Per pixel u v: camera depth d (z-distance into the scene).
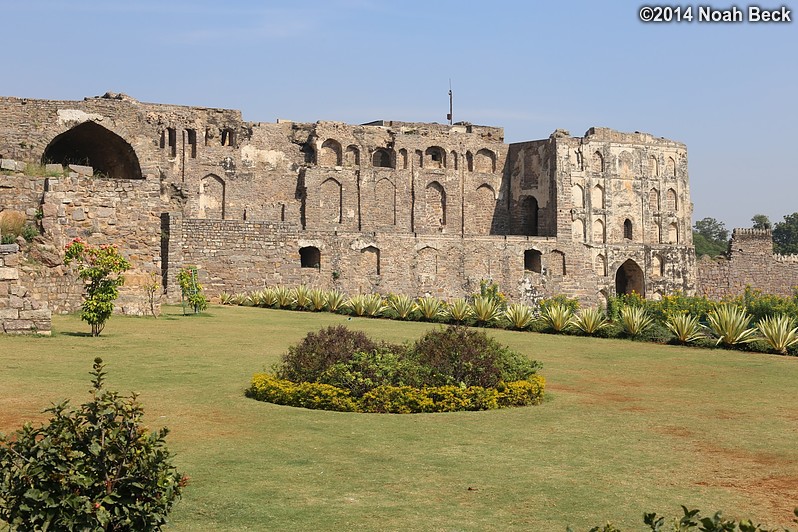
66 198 31.27
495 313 36.84
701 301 46.22
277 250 55.34
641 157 83.69
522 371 18.53
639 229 83.12
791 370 23.62
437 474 12.16
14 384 17.00
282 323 34.16
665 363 24.97
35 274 28.92
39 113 44.97
